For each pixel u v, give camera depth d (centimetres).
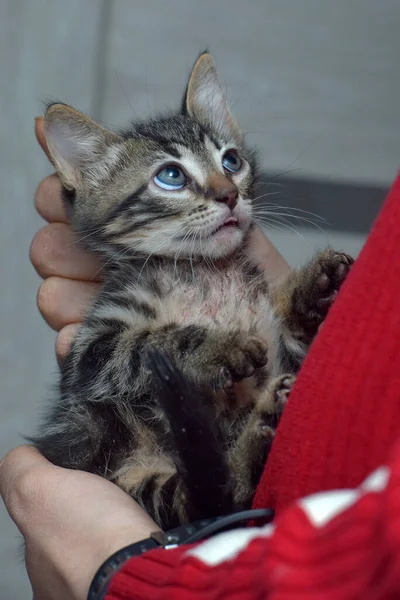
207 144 52
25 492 40
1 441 70
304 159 68
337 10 69
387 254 34
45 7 66
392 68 69
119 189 51
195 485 39
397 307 33
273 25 69
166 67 69
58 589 38
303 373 36
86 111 68
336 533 22
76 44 67
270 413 41
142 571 32
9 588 70
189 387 39
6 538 70
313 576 22
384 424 31
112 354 46
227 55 69
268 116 69
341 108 69
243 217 50
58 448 46
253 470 41
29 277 69
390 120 69
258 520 36
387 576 20
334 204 67
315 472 33
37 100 67
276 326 46
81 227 51
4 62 67
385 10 69
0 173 68
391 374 32
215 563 28
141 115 69
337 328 35
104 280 51
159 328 46
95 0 67
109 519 38
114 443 46
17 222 68
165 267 50
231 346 43
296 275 47
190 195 50
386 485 20
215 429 40
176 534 36
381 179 68
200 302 47
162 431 45
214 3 68
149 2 68
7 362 69
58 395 50
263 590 23
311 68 69
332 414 33
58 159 52
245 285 48
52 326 51
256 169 54
